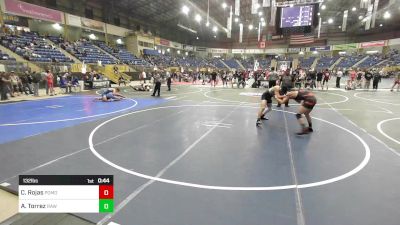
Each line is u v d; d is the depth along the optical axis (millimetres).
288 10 20875
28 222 2943
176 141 6125
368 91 20078
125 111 10273
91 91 18203
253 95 16781
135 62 34000
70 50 25016
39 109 10602
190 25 48938
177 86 25188
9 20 24203
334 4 34656
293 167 4594
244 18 44125
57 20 26094
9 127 7406
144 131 7051
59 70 20125
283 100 7438
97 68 24766
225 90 20688
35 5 23484
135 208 3207
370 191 3719
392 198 3523
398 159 5047
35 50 20984
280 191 3693
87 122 8156
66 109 10656
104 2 34594
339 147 5801
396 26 43406
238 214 3105
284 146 5844
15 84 14891
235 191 3676
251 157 5090
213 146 5773
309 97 6816
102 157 4965
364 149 5664
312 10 20250
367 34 49906
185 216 3051
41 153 5164
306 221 2977
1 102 12211
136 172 4281
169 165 4609
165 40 48031
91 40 32094
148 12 40281
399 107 11953
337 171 4430
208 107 11469
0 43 18906
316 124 8211
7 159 4812
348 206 3311
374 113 10297
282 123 8289
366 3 22453
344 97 16016
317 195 3588
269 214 3113
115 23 38000
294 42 48781
